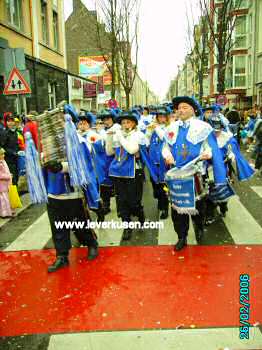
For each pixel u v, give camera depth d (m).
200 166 4.95
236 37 33.97
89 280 4.49
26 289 4.35
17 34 15.60
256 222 6.36
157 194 6.73
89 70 33.22
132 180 5.80
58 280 4.53
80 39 42.19
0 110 13.38
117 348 3.27
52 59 20.31
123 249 5.37
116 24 21.75
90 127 7.03
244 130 18.67
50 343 3.37
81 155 4.50
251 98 34.09
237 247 5.30
